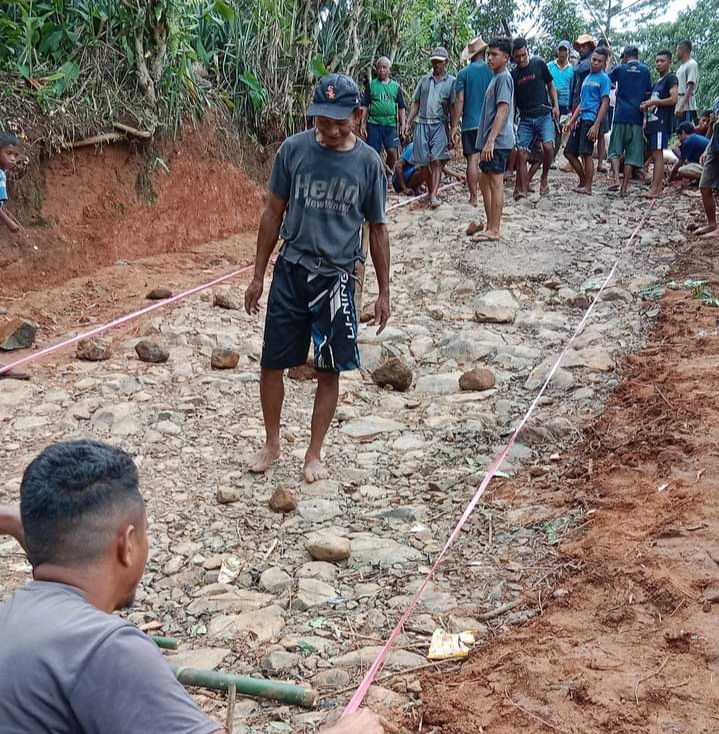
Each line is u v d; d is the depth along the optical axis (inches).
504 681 126.3
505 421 226.2
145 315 306.7
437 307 311.4
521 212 434.9
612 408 223.6
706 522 161.0
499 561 162.1
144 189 383.9
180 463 206.4
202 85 435.5
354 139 182.4
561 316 301.6
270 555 168.9
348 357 187.3
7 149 288.8
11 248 325.1
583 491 183.0
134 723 63.9
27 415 229.3
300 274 185.2
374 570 162.2
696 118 538.0
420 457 208.8
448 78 443.8
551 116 456.1
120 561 74.2
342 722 78.6
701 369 236.8
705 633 132.3
